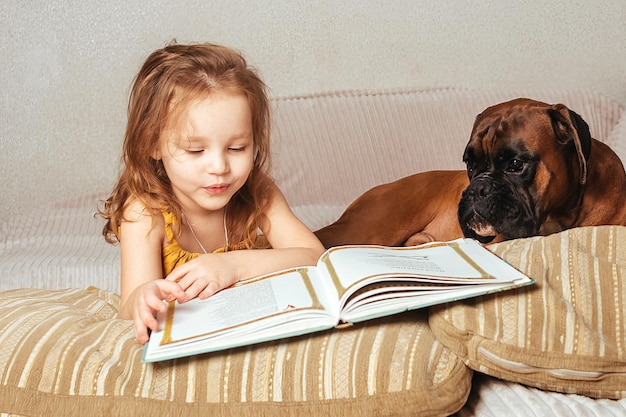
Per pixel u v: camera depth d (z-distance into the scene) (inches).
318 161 106.0
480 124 71.6
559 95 109.2
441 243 57.1
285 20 115.2
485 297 49.9
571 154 69.5
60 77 113.7
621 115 108.5
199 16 114.2
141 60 114.3
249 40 115.4
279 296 48.9
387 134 107.0
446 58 117.8
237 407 45.3
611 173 72.9
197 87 54.4
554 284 51.6
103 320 54.1
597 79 119.3
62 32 112.7
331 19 115.7
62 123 114.9
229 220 65.5
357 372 45.6
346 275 49.0
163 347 44.2
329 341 47.2
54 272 81.7
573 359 48.3
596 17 117.5
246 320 45.8
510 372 48.9
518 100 73.5
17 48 112.7
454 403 46.2
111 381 46.1
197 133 54.5
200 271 53.5
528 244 56.7
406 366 45.9
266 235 67.7
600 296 50.6
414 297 47.4
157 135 56.8
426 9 116.3
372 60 117.2
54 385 46.4
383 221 82.7
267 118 64.7
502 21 117.1
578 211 71.7
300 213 99.3
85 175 116.3
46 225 99.5
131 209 60.3
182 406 45.4
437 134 107.4
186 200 61.4
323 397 45.4
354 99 108.1
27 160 115.2
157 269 60.2
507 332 48.4
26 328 50.0
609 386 49.6
